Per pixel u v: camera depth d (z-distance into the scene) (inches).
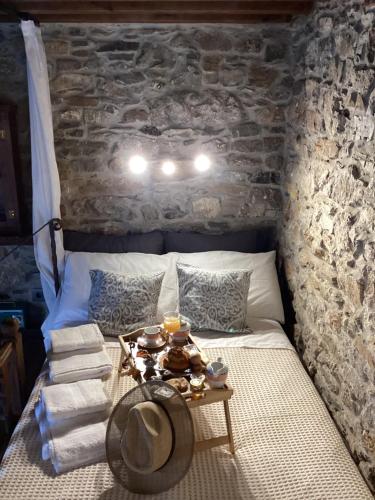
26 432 98.1
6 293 162.4
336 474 88.4
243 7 118.7
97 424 96.2
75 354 115.3
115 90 145.1
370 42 88.4
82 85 144.5
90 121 147.6
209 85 145.6
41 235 144.5
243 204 156.6
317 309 120.4
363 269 92.6
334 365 109.3
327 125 111.8
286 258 149.0
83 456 89.6
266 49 142.7
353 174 96.7
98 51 141.6
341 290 104.7
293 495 84.0
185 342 107.7
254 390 110.4
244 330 131.7
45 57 132.5
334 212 107.8
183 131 149.3
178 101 146.5
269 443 95.5
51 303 152.5
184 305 132.3
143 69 143.6
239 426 99.8
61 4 115.4
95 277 133.8
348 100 99.2
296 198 138.3
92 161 151.5
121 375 104.8
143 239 152.4
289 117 145.9
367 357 91.6
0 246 158.1
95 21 131.2
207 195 155.8
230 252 148.3
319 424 100.3
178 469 83.4
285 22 137.6
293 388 111.3
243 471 89.0
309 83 125.6
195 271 134.0
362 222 93.0
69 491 84.4
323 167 114.9
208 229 159.2
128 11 119.4
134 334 115.0
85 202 155.3
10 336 119.9
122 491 84.7
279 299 142.0
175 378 95.0
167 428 83.8
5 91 145.6
